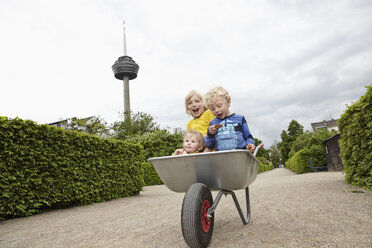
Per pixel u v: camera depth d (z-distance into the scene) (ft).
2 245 9.07
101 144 22.74
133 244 7.88
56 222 13.12
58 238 9.59
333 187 18.51
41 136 17.26
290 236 7.25
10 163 15.05
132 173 26.18
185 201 6.18
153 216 12.81
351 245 6.21
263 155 244.01
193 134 8.93
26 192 15.83
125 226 10.80
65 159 18.71
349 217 9.02
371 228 7.51
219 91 9.17
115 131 73.56
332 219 8.89
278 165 287.69
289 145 189.26
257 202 14.38
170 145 54.49
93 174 21.09
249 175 7.64
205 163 6.72
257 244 6.73
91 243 8.50
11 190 14.96
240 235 7.70
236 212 11.82
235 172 6.81
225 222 9.80
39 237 9.98
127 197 24.34
